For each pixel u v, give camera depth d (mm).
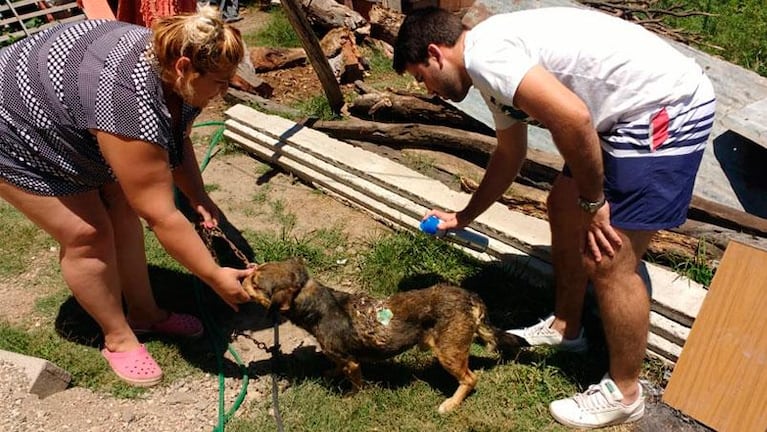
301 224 5293
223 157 6344
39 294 4625
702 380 3557
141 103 2928
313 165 5707
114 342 3881
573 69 2809
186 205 5508
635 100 2822
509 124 3410
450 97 3076
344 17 8203
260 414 3666
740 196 4844
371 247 4934
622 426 3588
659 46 2889
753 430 3398
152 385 3865
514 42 2781
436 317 3443
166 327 4184
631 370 3385
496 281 4438
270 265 3445
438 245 4727
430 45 2904
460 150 5832
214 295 4559
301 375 3908
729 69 5613
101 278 3607
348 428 3566
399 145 6020
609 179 2971
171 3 4500
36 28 9797
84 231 3408
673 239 4352
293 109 6863
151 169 3037
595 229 3000
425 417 3617
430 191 5004
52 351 4074
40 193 3240
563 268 3668
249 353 4105
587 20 2885
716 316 3521
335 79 6457
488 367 3891
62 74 2971
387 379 3838
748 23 8508
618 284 3119
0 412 3484
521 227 4543
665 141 2859
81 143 3104
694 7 8992
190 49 2799
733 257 3473
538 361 3910
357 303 3523
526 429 3543
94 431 3498
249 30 9445
